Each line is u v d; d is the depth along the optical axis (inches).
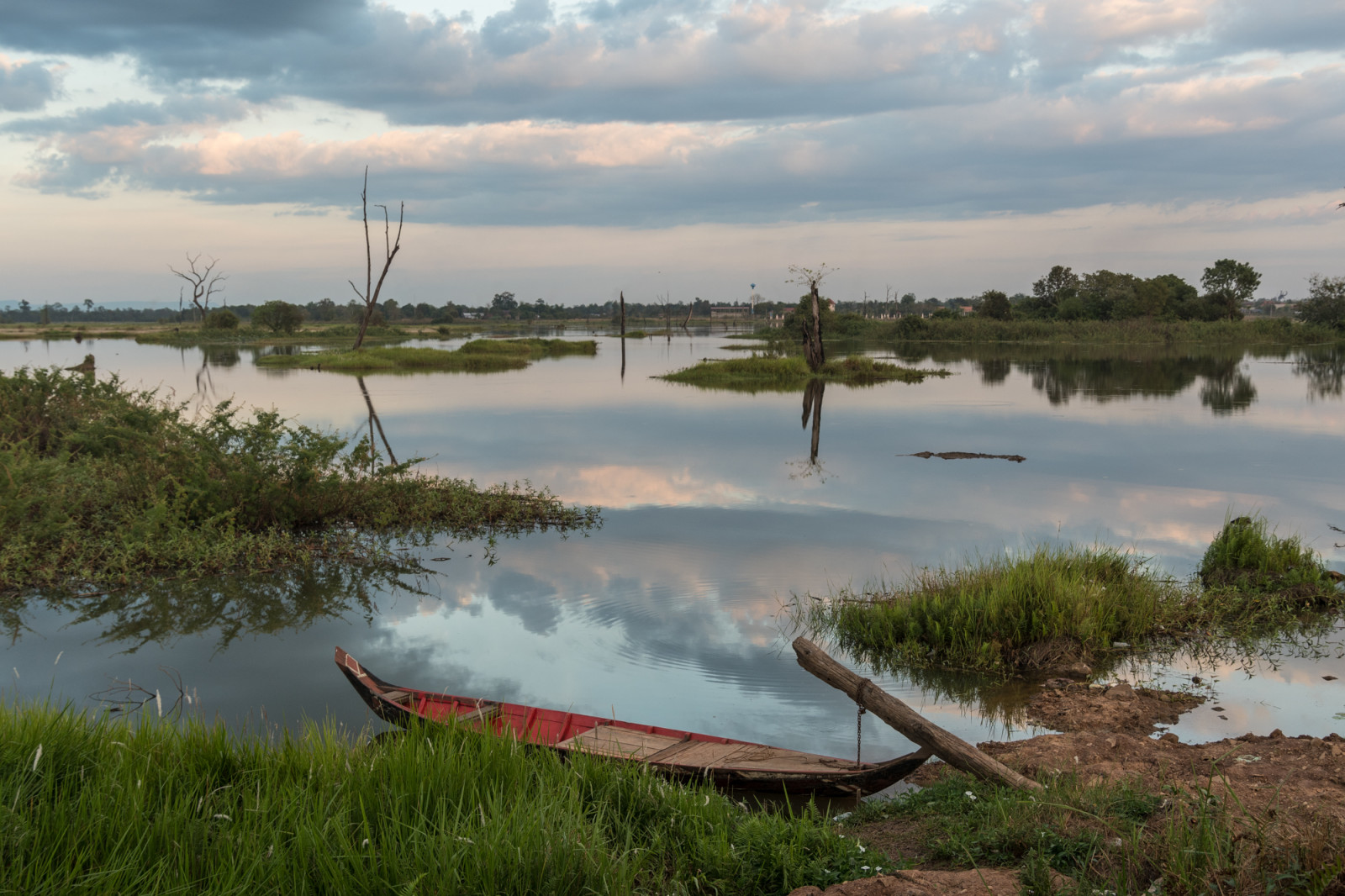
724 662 330.6
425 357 2112.5
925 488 655.8
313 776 190.5
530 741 234.7
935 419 1058.1
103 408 705.0
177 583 425.4
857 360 1804.9
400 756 194.7
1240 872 140.3
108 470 556.1
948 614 353.1
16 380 705.0
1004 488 650.8
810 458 791.1
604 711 290.0
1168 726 275.9
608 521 553.0
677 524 546.3
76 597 405.4
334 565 455.8
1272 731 263.6
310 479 526.6
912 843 188.4
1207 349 2664.9
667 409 1173.7
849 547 486.9
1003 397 1320.1
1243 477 686.5
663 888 165.2
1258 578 409.1
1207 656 339.9
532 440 903.1
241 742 211.9
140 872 152.9
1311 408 1128.2
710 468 741.3
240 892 146.4
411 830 166.7
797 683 311.9
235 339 3417.8
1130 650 346.3
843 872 166.9
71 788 179.9
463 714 264.2
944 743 205.5
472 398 1312.7
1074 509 583.2
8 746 188.1
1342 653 341.1
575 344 2994.6
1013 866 166.1
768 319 6412.4
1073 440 888.9
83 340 3400.6
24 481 485.1
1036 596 354.0
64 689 307.4
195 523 498.0
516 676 319.0
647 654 339.6
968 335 3253.0
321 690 309.7
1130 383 1514.5
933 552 474.6
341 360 2022.6
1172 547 484.1
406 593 414.9
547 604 397.1
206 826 164.6
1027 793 191.9
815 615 377.7
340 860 154.8
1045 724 279.6
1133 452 809.5
